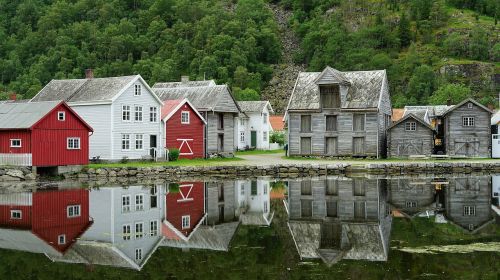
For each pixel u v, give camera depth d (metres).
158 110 63.44
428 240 24.03
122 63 171.50
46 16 192.12
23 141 49.41
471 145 75.38
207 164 59.47
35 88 145.75
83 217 29.86
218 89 72.81
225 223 28.84
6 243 23.58
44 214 30.72
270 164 59.84
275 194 41.00
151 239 24.55
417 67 182.25
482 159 72.50
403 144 73.94
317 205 35.31
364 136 73.75
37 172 51.53
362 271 19.06
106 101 58.75
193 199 37.69
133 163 59.31
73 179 50.62
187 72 183.25
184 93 74.12
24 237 24.70
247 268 19.81
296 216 31.20
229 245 23.62
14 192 40.41
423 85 171.38
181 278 18.59
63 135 51.06
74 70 159.00
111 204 34.56
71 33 183.88
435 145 79.31
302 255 21.72
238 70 175.62
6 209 32.41
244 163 61.94
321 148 75.44
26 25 198.75
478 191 42.69
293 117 76.94
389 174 58.97
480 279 17.84
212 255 21.73
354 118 74.38
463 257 20.75
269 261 20.78
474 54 189.50
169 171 55.59
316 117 75.81
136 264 20.39
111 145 59.09
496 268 19.12
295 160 70.19
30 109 51.19
